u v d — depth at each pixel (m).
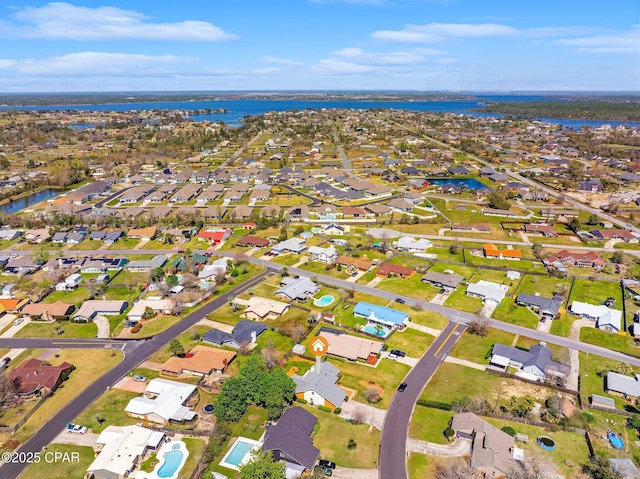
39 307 100.12
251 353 85.06
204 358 81.56
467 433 64.69
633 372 80.00
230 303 105.00
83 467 59.38
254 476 53.62
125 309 103.56
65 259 128.50
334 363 83.00
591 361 84.06
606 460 58.94
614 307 104.19
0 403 70.94
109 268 124.19
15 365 82.44
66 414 69.69
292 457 58.03
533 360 80.38
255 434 65.00
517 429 66.19
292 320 97.69
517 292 111.69
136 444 61.53
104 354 86.00
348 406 71.19
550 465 58.78
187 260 126.56
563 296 109.19
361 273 122.12
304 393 72.31
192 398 73.00
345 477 57.72
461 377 78.81
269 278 118.69
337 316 99.31
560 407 69.94
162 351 86.75
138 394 74.69
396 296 108.88
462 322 97.56
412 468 59.28
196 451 62.19
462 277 116.81
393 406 71.38
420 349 87.12
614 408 70.75
